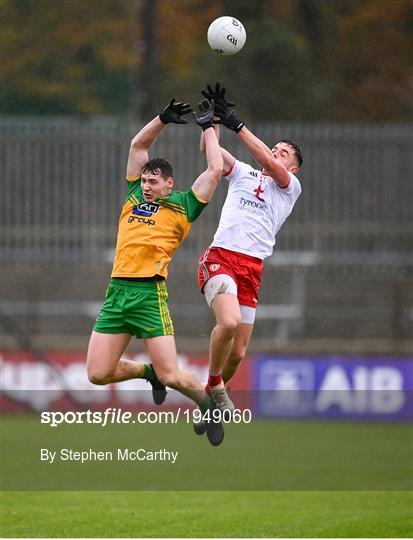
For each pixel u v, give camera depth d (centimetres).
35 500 4031
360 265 6334
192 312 6281
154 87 7581
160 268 3100
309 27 8044
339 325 6394
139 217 3117
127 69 8006
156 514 3769
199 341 6134
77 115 7975
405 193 6338
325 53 7956
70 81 8006
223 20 3155
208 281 3231
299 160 3397
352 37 8000
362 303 6412
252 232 3244
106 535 3375
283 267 6378
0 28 7994
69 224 6366
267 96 7662
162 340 3117
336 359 5875
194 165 6212
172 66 7906
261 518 3691
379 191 6338
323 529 3481
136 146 3181
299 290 6388
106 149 6362
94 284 6362
